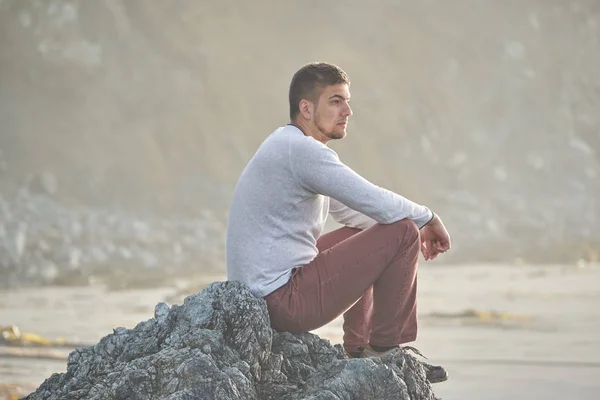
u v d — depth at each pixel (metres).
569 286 33.28
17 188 51.97
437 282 35.72
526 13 74.31
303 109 8.66
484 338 20.45
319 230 8.70
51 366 16.84
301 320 8.44
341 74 8.67
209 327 8.13
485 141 66.06
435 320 23.69
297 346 8.48
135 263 42.56
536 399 13.95
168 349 7.92
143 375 7.71
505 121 68.25
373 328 8.56
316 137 8.73
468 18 71.94
